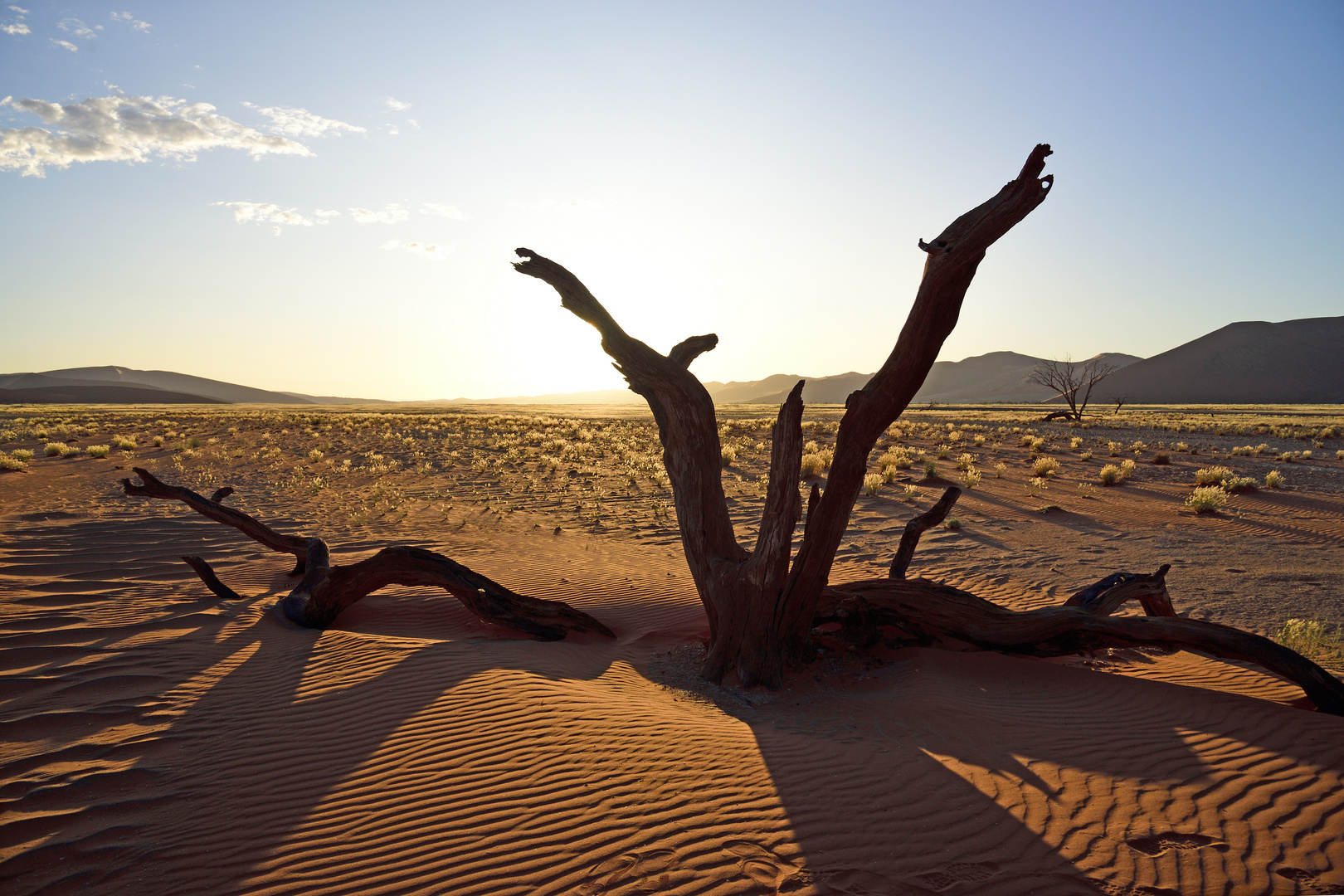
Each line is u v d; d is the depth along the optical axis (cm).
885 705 579
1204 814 393
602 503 1775
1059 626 667
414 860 348
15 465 2062
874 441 614
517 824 377
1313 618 889
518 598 793
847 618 741
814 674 687
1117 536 1430
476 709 527
